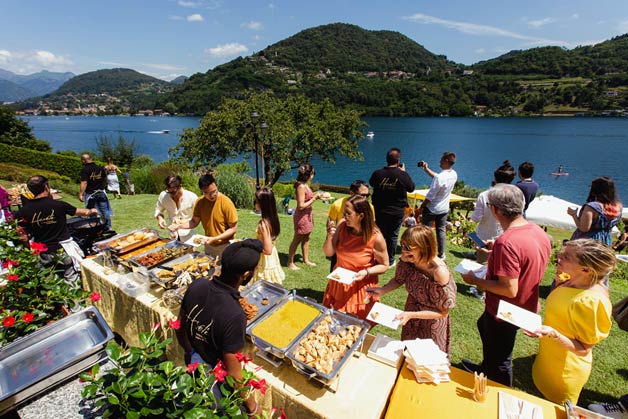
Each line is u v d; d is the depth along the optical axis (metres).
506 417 1.67
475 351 3.33
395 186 4.68
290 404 1.80
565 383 2.10
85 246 4.36
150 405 1.38
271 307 2.34
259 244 1.77
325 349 1.94
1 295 2.59
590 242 1.96
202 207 3.71
